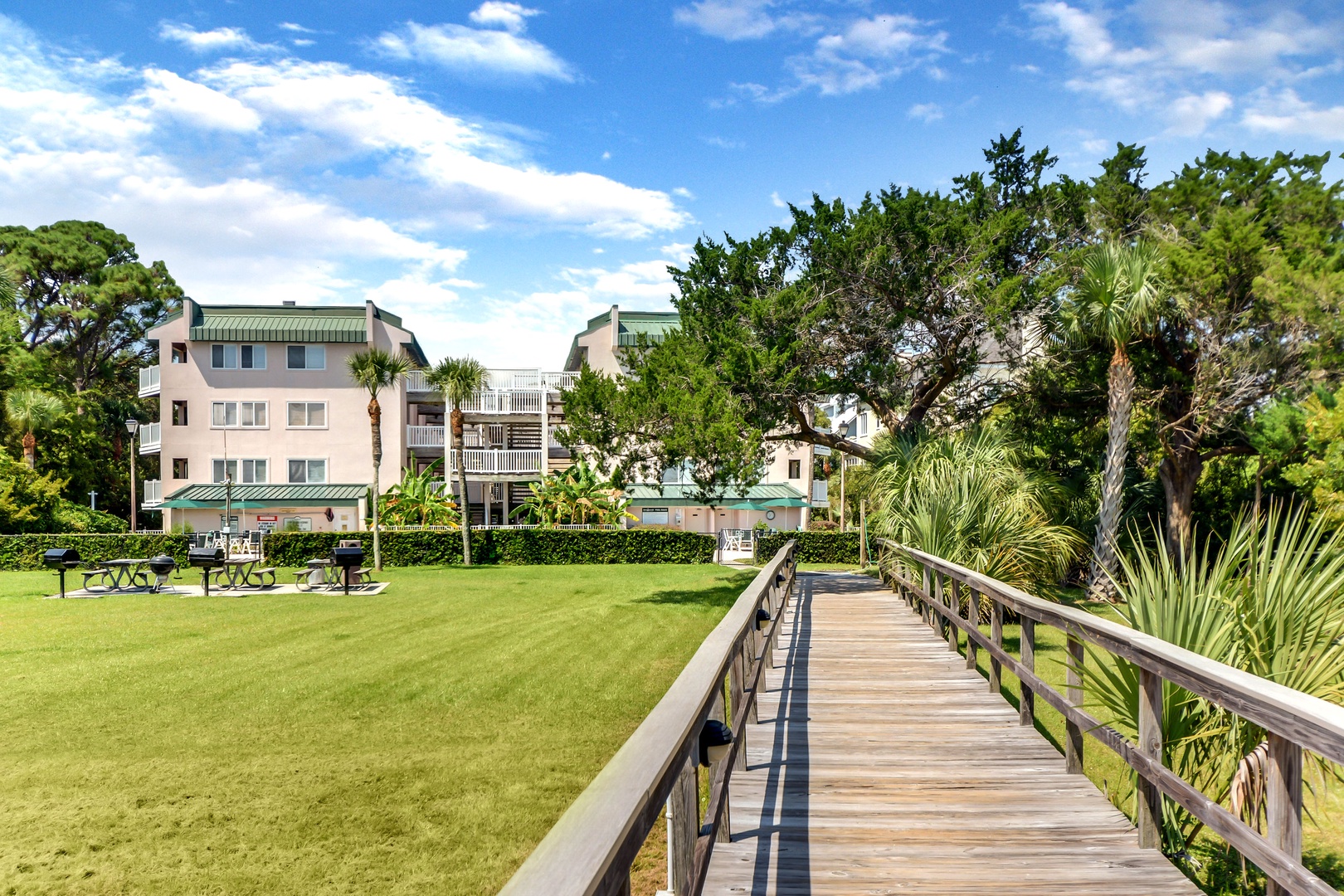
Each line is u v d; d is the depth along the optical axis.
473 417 40.44
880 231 18.42
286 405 38.19
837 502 40.22
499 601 19.28
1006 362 21.56
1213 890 4.79
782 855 4.29
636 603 18.92
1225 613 4.92
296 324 38.41
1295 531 5.05
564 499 32.62
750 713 6.93
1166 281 17.19
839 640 11.01
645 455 18.06
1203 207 18.89
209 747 8.27
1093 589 13.71
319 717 9.36
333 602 19.16
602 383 17.77
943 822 4.73
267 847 5.95
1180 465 19.59
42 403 37.81
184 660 12.49
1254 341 17.64
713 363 19.12
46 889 5.32
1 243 50.69
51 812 6.58
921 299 19.05
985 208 21.06
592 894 1.38
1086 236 20.91
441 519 33.12
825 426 29.38
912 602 14.31
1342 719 2.60
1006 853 4.30
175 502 35.66
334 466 38.34
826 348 20.12
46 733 8.73
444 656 12.81
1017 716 7.12
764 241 20.09
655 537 30.25
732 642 4.32
